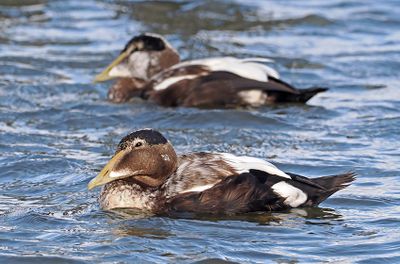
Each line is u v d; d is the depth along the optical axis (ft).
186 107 60.44
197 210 38.83
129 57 64.49
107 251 35.12
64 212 39.55
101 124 56.18
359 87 65.26
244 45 77.51
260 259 34.55
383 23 84.53
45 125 55.42
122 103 61.87
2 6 88.69
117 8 88.94
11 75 67.56
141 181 39.55
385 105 59.77
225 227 37.63
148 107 60.64
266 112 58.08
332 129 53.98
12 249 35.40
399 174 44.93
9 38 78.48
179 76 61.46
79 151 49.52
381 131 53.26
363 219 38.75
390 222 38.34
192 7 87.76
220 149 50.11
